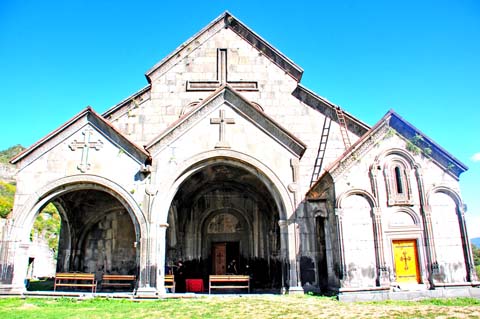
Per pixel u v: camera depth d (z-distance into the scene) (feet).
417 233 46.29
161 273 50.24
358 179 47.57
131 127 63.10
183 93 64.85
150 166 52.95
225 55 66.74
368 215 46.62
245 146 54.13
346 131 62.13
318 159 61.31
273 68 65.92
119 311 38.70
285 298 45.27
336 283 46.91
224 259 69.62
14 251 50.03
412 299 43.21
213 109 55.36
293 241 50.98
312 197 52.75
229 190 70.95
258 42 67.00
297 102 64.28
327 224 50.85
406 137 49.11
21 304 43.39
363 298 42.98
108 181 52.39
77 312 38.24
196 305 41.52
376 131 48.88
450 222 46.91
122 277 60.29
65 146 53.67
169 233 64.44
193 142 54.13
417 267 45.60
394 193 47.42
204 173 60.34
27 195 52.01
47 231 106.11
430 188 47.73
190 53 66.69
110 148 53.47
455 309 35.96
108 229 67.31
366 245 45.60
